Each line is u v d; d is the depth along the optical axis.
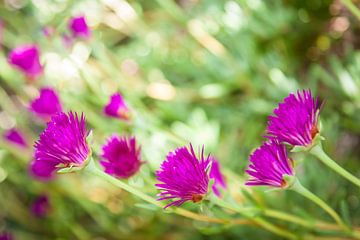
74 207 0.95
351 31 0.80
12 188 1.00
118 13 0.86
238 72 0.81
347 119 0.76
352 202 0.73
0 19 0.96
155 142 0.72
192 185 0.49
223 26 0.84
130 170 0.55
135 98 0.76
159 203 0.51
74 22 0.76
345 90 0.72
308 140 0.48
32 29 0.94
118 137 0.57
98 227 0.90
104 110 0.65
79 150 0.50
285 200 0.70
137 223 0.85
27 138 0.89
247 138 0.79
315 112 0.48
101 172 0.50
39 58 0.77
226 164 0.77
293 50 0.85
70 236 0.93
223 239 0.78
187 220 0.80
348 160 0.75
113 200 0.85
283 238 0.71
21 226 0.97
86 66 0.81
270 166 0.49
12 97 1.05
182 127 0.80
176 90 0.86
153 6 0.99
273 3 0.86
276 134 0.48
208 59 0.83
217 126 0.78
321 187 0.72
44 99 0.65
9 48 0.98
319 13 0.82
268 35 0.81
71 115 0.50
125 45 1.06
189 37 0.90
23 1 1.00
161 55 0.92
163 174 0.49
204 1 0.88
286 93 0.76
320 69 0.75
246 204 0.63
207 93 0.83
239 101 0.86
